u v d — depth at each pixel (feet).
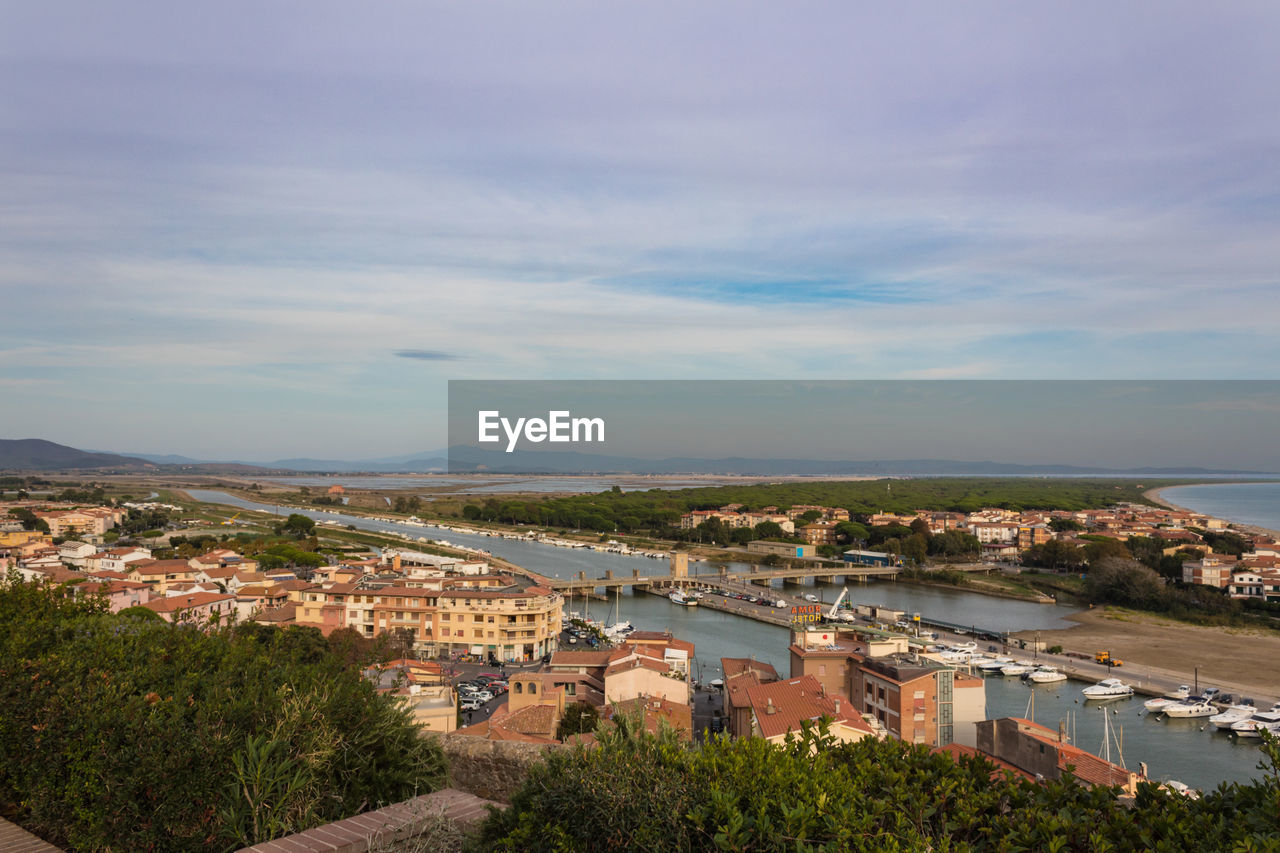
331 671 59.41
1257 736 256.11
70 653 56.70
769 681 246.06
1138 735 262.47
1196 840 30.83
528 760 59.98
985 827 33.55
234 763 45.68
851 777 36.55
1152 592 508.12
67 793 45.85
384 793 50.85
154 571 445.37
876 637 270.67
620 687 228.22
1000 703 302.66
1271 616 472.44
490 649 365.81
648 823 34.73
